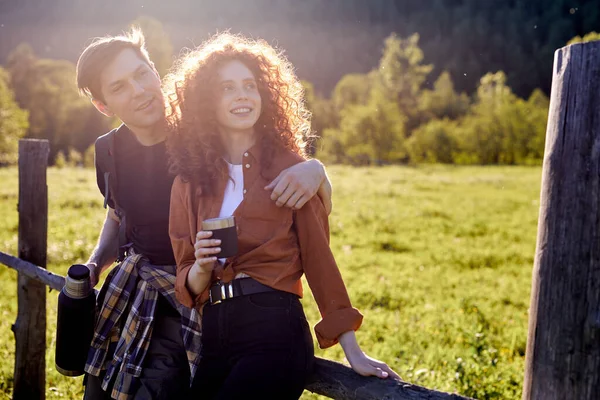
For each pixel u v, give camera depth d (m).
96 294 2.89
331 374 2.21
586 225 1.42
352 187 23.25
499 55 118.00
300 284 2.26
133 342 2.50
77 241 11.88
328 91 132.12
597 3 131.25
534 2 137.62
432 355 5.89
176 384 2.43
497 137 53.38
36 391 4.56
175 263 2.63
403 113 60.50
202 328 2.22
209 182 2.29
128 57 2.66
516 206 20.11
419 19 143.50
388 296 8.91
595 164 1.40
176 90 2.41
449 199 21.12
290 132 2.36
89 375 2.70
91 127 65.50
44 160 4.52
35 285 4.52
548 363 1.49
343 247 12.73
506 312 8.29
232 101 2.25
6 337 6.22
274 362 2.08
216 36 2.54
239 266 2.18
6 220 13.89
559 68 1.48
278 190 2.13
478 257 12.27
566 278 1.45
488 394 4.81
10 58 75.88
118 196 2.78
